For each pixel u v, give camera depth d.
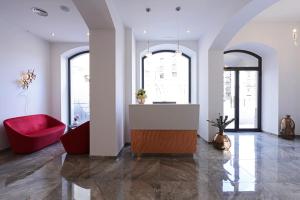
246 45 7.72
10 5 4.76
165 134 4.86
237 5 4.32
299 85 7.39
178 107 4.70
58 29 6.31
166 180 3.58
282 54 7.34
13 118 5.61
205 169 4.11
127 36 6.27
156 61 8.44
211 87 6.43
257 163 4.46
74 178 3.67
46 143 5.85
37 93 6.93
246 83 8.59
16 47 5.96
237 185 3.38
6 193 3.11
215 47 6.23
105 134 4.89
